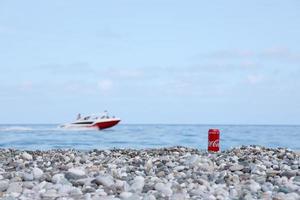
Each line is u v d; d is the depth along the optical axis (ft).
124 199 18.29
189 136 110.11
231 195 20.07
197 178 24.53
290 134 135.64
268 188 21.71
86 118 149.48
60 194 19.20
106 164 30.81
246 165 29.19
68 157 35.65
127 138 101.09
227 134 134.21
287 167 29.04
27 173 24.59
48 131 151.23
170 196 19.43
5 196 19.26
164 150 43.88
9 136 112.68
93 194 19.45
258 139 100.83
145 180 23.30
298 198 19.15
